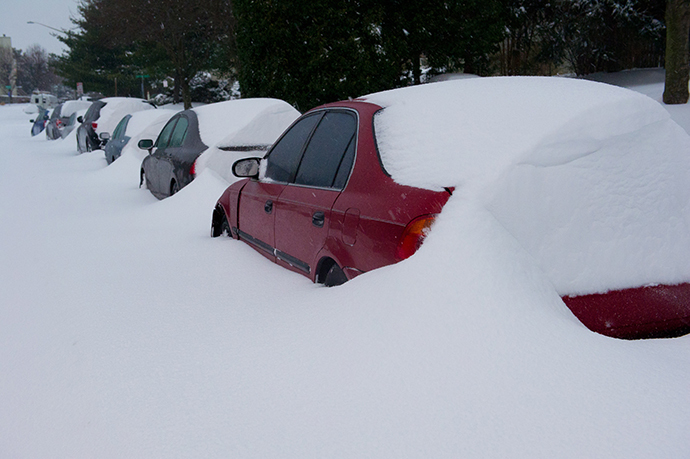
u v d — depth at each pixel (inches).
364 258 109.0
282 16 693.9
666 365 74.8
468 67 885.2
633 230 95.1
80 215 292.5
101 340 112.3
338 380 81.6
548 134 94.0
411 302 88.5
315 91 716.0
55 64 1872.5
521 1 933.2
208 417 79.7
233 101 346.9
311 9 688.4
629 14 863.7
